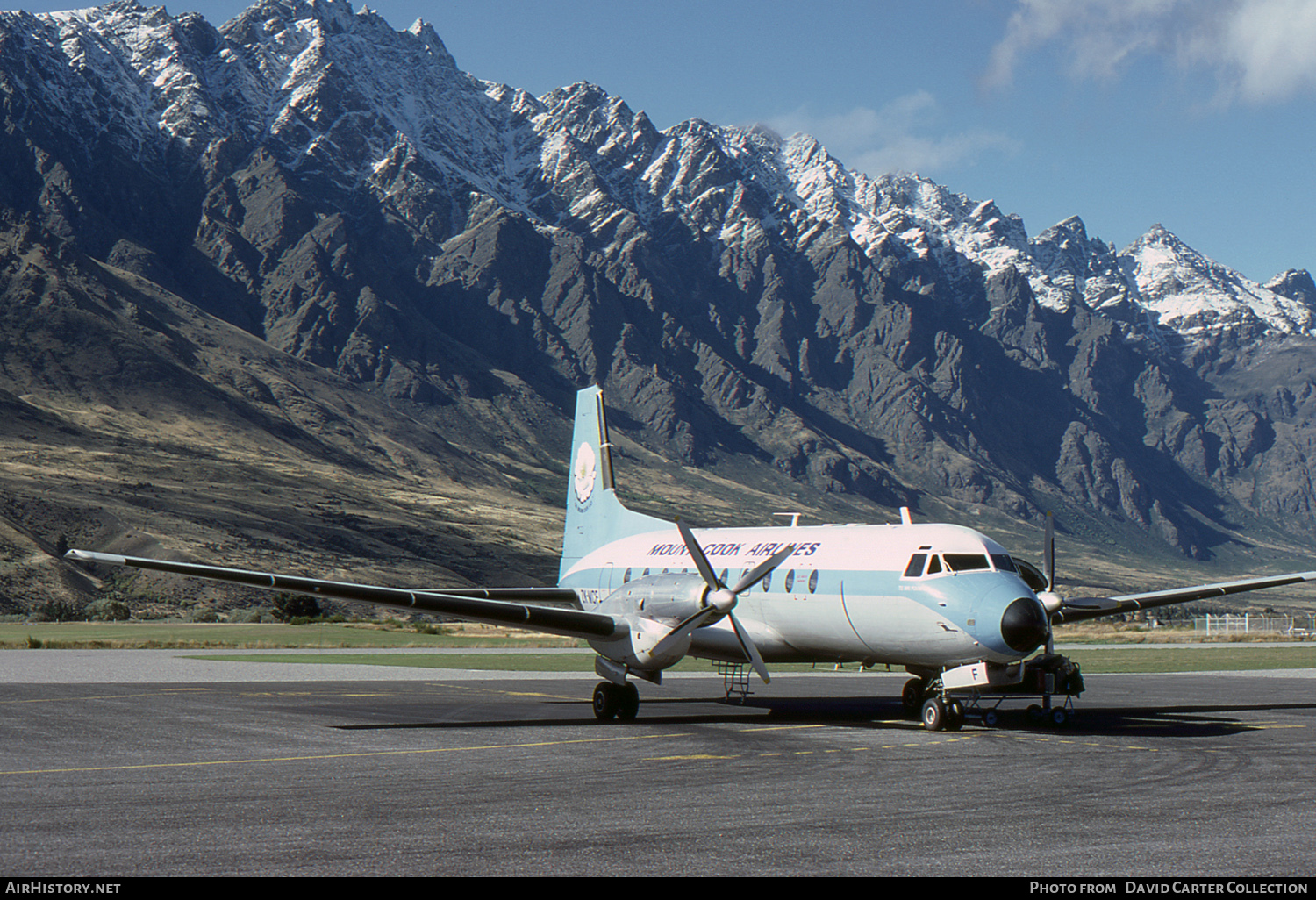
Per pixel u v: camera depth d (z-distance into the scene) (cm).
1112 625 10600
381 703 2755
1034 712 2370
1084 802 1364
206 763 1694
